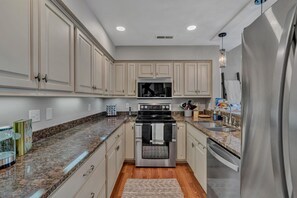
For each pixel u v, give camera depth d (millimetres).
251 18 2527
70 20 1745
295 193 610
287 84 654
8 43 962
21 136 1268
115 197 2377
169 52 3861
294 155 611
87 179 1349
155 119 3518
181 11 2375
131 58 3857
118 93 3863
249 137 961
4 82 934
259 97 873
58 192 915
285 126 667
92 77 2406
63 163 1119
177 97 3906
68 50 1696
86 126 2523
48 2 1342
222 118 3160
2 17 923
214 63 3855
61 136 1873
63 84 1599
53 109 1949
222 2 2158
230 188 1514
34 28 1180
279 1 729
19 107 1466
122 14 2439
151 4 2199
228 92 3902
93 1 2092
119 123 2855
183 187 2621
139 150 3354
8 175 956
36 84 1201
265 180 824
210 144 2012
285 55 658
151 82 3799
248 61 985
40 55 1241
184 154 3469
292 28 634
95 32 2430
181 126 3465
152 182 2771
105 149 1912
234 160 1438
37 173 979
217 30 3006
